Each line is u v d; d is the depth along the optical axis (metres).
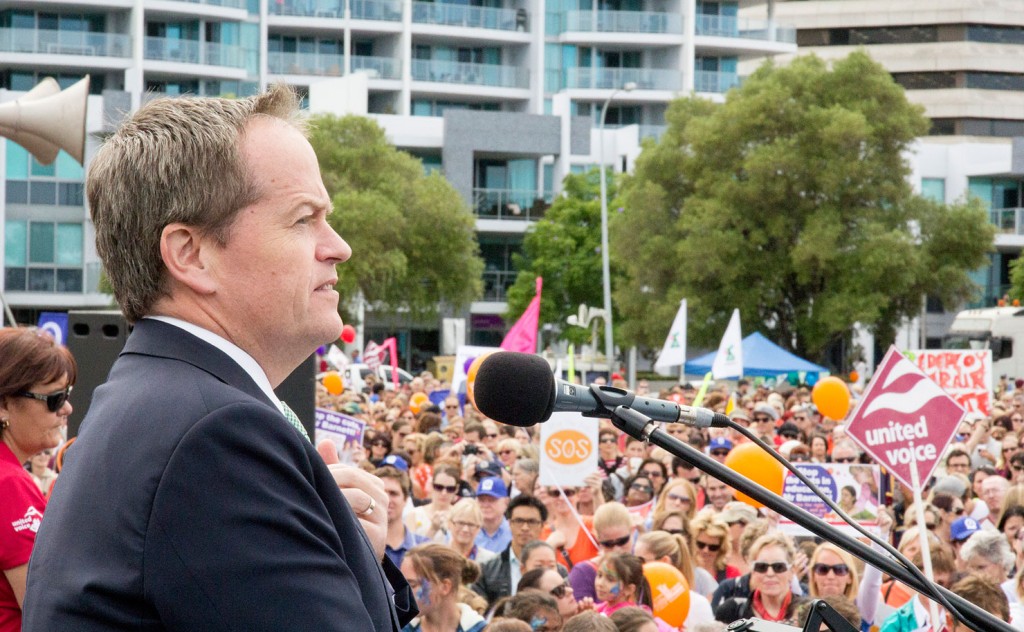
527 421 2.18
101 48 55.53
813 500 9.69
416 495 11.27
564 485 9.24
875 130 38.78
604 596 6.62
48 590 1.55
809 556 8.45
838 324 37.94
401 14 62.09
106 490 1.54
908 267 38.41
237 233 1.69
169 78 57.75
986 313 39.28
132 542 1.49
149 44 56.38
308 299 1.75
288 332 1.74
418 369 59.94
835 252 37.88
